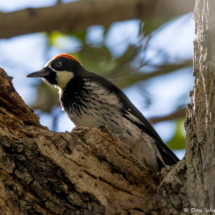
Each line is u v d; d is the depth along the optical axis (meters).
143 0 10.78
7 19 10.84
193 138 6.59
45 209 6.12
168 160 10.14
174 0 10.60
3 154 6.24
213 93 6.20
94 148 6.66
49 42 14.17
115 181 6.53
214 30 6.49
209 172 5.84
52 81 10.88
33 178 6.22
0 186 6.14
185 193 6.10
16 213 6.09
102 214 6.11
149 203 6.25
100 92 9.62
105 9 10.88
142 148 9.76
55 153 6.37
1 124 6.41
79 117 9.77
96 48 13.36
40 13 10.87
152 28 11.98
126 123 9.59
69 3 10.95
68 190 6.21
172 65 14.08
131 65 12.88
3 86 7.03
